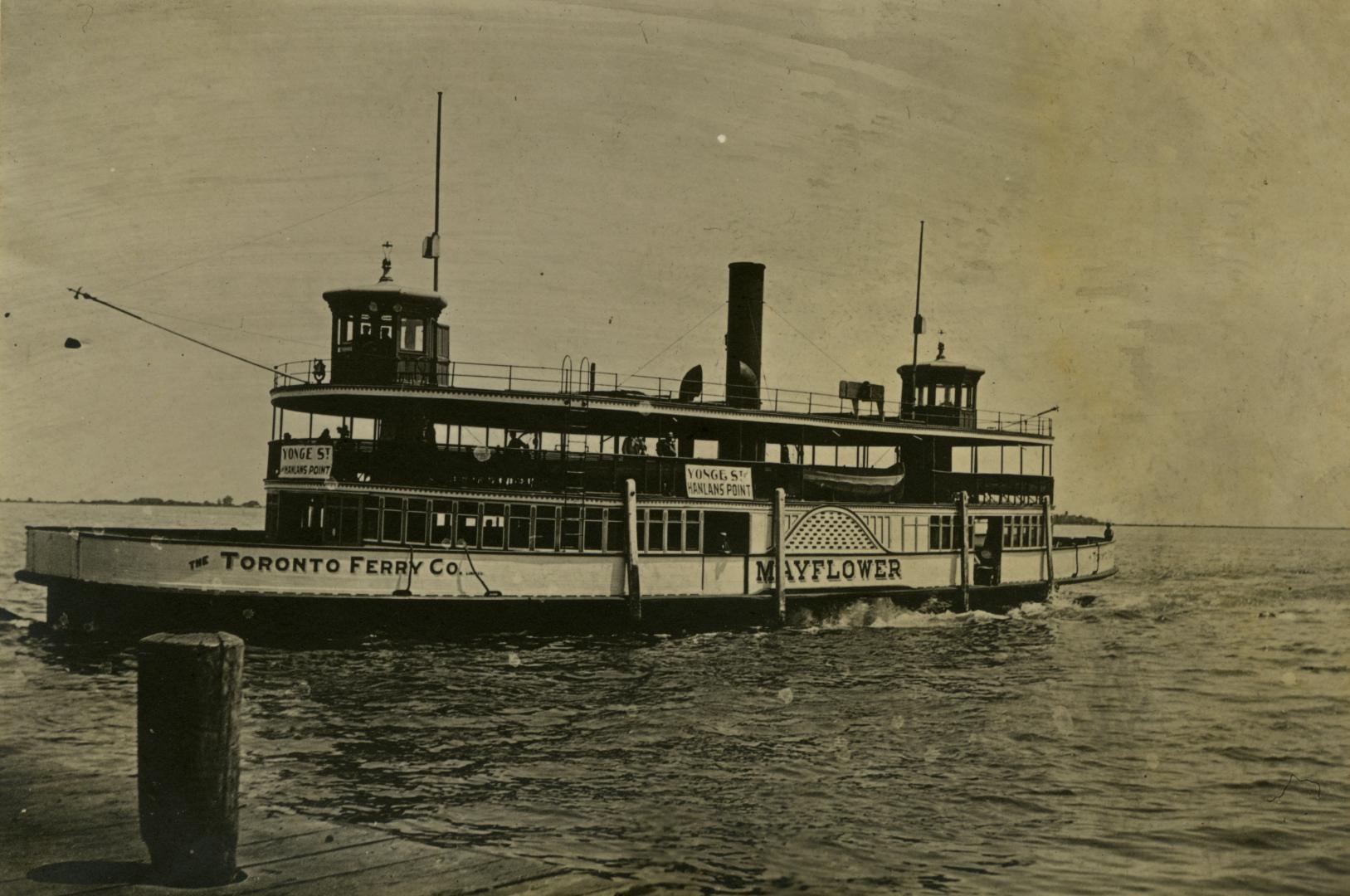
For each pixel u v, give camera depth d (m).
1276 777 20.03
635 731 22.05
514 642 31.20
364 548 29.47
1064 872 14.58
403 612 29.80
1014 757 20.92
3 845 10.01
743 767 19.42
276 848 10.23
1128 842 16.08
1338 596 57.44
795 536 36.84
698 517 34.56
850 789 18.23
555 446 38.75
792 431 40.09
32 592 48.00
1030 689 28.02
